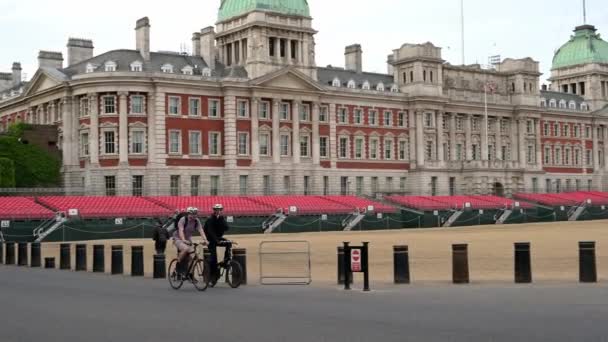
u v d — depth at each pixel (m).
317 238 83.62
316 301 30.09
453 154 149.00
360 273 44.16
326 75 137.50
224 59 128.62
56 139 117.12
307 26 127.31
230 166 117.94
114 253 44.84
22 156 112.56
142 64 115.38
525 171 155.62
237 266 35.91
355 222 109.00
